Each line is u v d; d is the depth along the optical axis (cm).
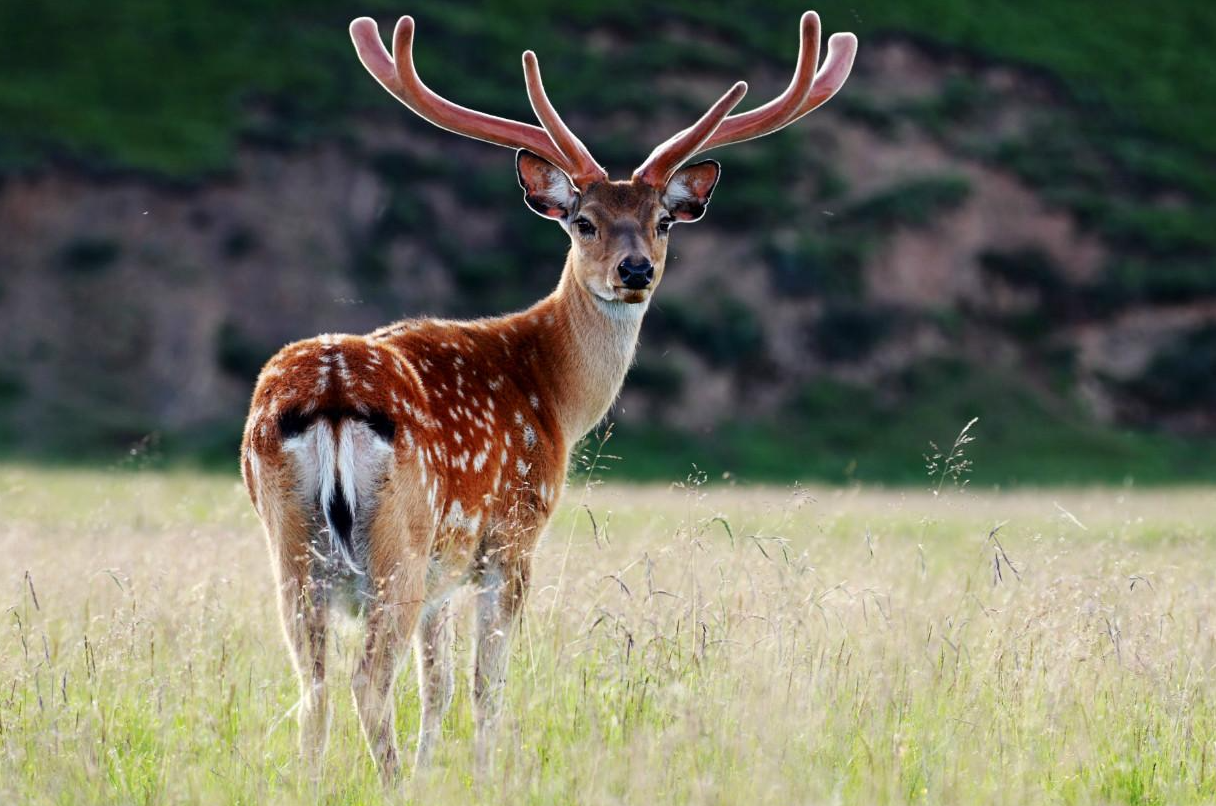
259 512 1108
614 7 8756
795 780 1039
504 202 7719
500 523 1259
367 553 1077
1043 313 7706
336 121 7875
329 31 8544
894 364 7294
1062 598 1350
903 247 7738
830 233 7700
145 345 6744
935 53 9038
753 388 7069
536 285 7425
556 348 1397
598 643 1307
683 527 1472
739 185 7900
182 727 1138
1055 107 8888
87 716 1108
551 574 1497
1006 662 1258
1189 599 1451
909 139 8369
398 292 7181
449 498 1162
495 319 1392
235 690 1224
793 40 8762
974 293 7725
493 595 1254
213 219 7238
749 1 9112
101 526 1944
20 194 7150
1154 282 7862
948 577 1630
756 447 6612
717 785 1020
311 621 1060
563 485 1373
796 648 1259
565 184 1447
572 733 1152
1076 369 7456
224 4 8644
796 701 1163
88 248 7056
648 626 1309
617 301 1411
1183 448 7100
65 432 6228
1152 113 9050
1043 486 5850
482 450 1220
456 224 7588
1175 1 10212
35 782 1038
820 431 6831
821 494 3334
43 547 1809
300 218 7338
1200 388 7456
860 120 8400
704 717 1102
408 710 1299
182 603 1405
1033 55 9200
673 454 6512
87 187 7250
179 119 7731
